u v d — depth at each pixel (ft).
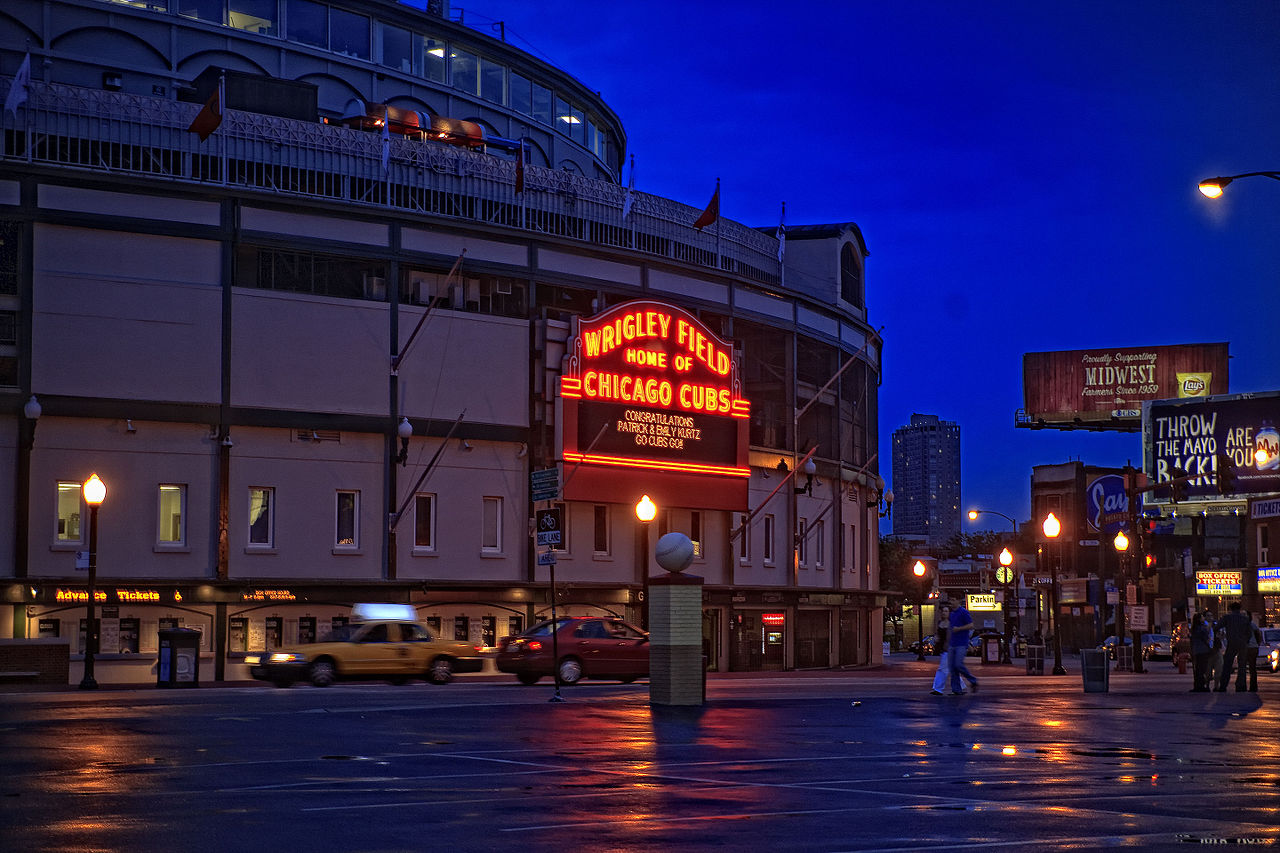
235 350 156.66
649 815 42.16
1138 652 177.17
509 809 43.27
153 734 67.72
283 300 159.53
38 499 147.23
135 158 156.87
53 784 48.47
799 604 207.62
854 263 235.81
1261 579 284.00
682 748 62.18
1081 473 387.34
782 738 67.31
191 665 128.06
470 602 169.48
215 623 154.20
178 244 154.61
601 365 177.37
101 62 182.91
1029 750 62.75
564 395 174.09
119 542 150.41
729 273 197.98
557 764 55.67
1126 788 49.29
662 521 187.83
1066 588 382.01
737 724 75.05
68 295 149.07
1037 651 150.61
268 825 39.91
